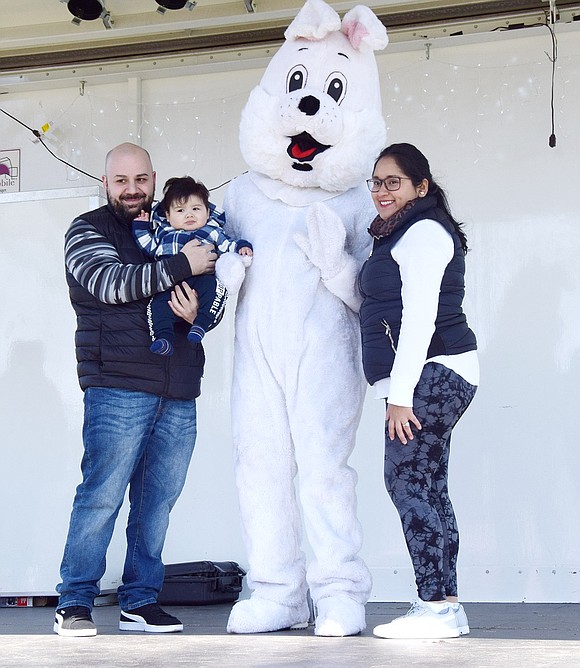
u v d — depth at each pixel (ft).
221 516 16.96
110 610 14.71
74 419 15.69
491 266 16.33
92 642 9.85
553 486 15.79
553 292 16.07
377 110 11.28
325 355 10.73
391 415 9.94
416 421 9.89
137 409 11.14
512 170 16.42
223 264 10.82
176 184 11.23
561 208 16.17
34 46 17.79
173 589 15.74
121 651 8.98
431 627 9.83
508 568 15.78
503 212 16.39
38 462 15.75
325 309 10.87
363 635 10.30
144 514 11.46
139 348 11.09
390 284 10.29
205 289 10.86
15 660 8.38
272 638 9.98
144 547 11.43
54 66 17.79
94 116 18.40
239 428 10.95
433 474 10.62
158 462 11.49
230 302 17.19
